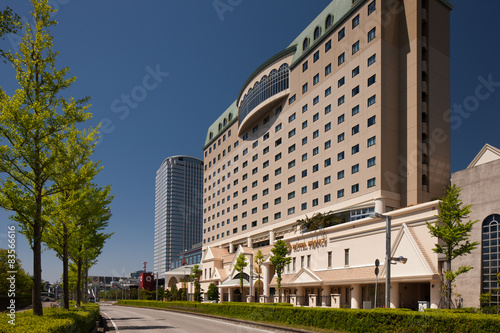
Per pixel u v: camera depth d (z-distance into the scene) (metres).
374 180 44.59
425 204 30.81
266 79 71.00
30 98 15.71
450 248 24.47
